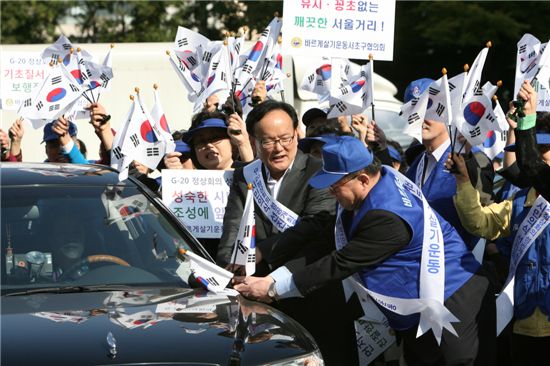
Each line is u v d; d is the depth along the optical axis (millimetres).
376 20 7207
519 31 23562
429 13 24453
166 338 4719
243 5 24422
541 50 6418
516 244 6031
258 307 5352
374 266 5500
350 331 6398
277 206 6219
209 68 7523
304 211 6242
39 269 5512
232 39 7852
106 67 7652
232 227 6320
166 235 5973
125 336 4699
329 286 6387
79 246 5703
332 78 7227
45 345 4570
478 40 23656
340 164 5336
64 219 5809
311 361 4898
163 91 14250
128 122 6496
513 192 6754
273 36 7867
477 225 5777
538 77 6402
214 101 8148
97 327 4777
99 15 28375
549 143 6062
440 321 5441
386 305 5539
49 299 5195
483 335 5555
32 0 27625
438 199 6031
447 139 6105
